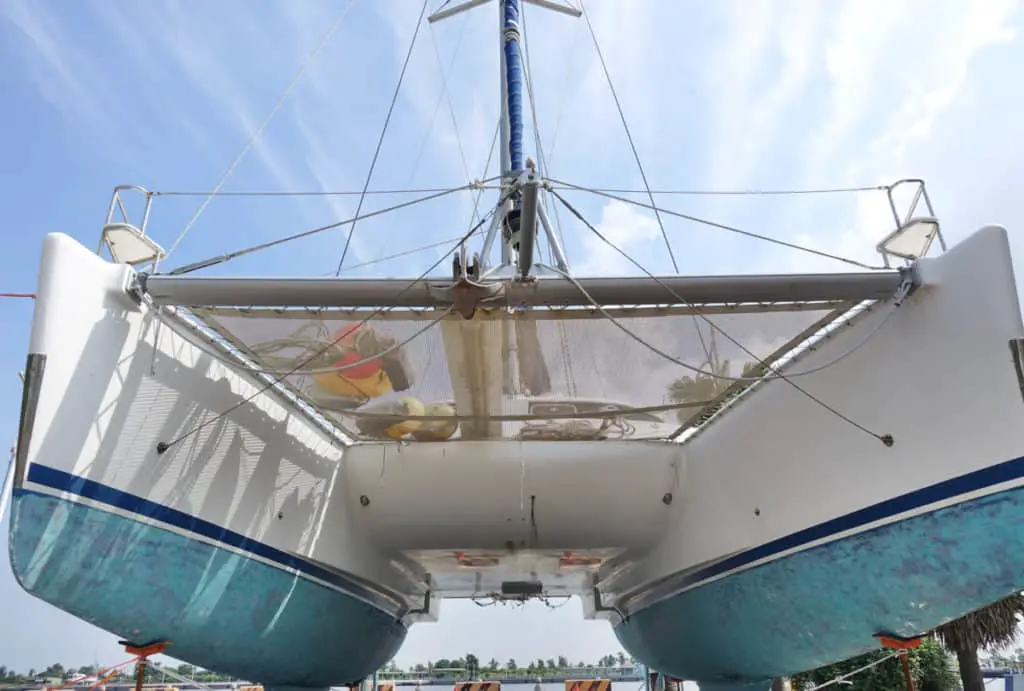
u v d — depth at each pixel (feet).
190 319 20.57
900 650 21.52
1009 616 36.94
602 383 23.71
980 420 16.81
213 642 23.32
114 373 18.31
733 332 20.45
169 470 20.21
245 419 23.21
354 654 32.73
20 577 16.80
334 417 26.58
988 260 16.49
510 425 27.22
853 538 21.01
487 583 45.32
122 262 19.38
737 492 26.58
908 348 18.84
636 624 39.58
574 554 34.32
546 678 87.92
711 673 33.53
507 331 20.25
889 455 19.61
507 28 29.63
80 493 17.43
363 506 30.25
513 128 27.37
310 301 17.80
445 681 87.04
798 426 23.21
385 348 21.08
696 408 25.70
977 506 17.10
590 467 30.04
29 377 16.12
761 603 25.99
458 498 30.07
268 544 24.25
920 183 19.21
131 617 20.07
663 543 31.81
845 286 17.99
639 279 17.71
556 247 24.43
